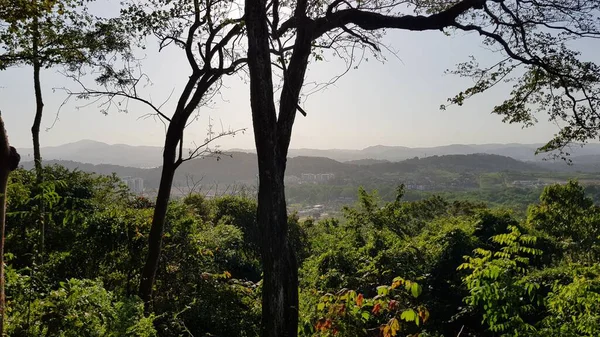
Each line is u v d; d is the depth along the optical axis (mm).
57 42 7531
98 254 7871
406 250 10453
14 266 5789
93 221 7926
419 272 10055
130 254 8148
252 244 18312
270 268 4480
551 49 5973
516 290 4691
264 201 4562
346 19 5652
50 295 3727
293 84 5168
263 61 4633
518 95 6582
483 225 15727
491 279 4793
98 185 12484
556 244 15961
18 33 7109
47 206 7402
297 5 5406
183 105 7035
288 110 5059
